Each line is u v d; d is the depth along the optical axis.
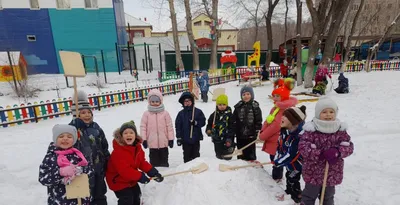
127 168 2.76
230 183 2.95
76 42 22.34
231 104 9.98
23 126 7.48
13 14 20.58
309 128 2.53
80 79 18.50
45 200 3.47
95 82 16.31
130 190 2.92
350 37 19.44
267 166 4.21
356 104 8.62
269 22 20.50
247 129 3.99
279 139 3.12
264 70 17.05
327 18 12.16
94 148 2.80
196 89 11.49
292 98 3.57
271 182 3.29
